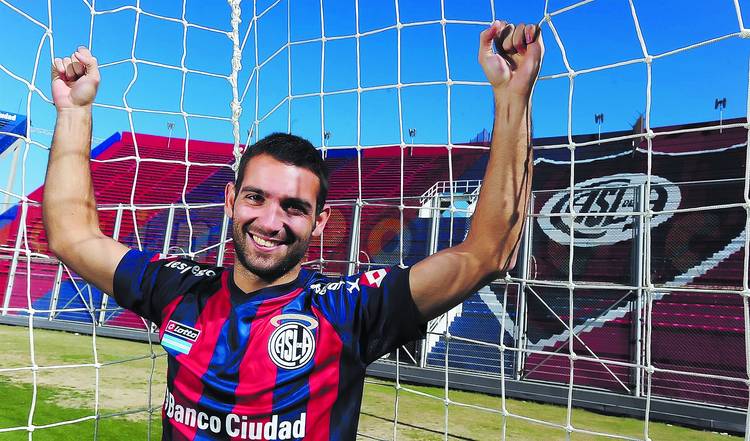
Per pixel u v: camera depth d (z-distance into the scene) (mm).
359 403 1151
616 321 6672
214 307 1212
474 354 7059
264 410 1085
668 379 5734
